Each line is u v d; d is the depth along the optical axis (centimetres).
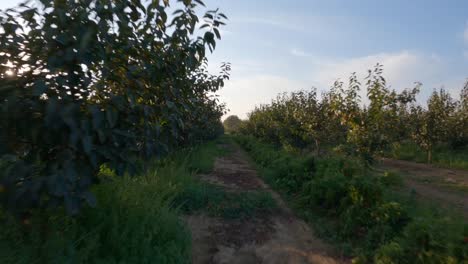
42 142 207
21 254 215
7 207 186
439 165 1406
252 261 383
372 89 730
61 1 200
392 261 347
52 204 188
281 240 452
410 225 361
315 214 566
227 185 773
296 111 1216
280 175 841
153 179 512
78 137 177
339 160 702
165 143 288
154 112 260
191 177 695
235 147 2284
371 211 466
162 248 310
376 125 729
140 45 248
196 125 899
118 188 337
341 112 771
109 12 211
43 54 201
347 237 454
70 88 206
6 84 192
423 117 1506
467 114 1594
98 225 281
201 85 866
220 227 484
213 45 258
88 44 198
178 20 256
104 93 221
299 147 1250
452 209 600
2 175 180
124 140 221
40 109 186
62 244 233
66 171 182
